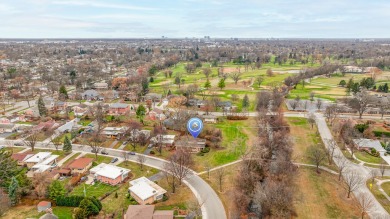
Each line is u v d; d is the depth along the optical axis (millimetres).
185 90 185250
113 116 142625
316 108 156375
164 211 69562
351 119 135875
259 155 91812
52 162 98312
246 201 74250
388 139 116562
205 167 95312
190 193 80312
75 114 149875
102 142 114438
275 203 68312
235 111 151500
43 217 65062
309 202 75812
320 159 93312
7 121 135875
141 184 80875
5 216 70438
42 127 127188
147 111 155500
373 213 71250
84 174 90812
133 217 65812
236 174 89500
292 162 93375
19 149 109938
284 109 157000
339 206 74312
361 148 108062
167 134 122188
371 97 158250
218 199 77500
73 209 73188
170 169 86062
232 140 116750
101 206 73250
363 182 85438
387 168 94375
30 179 82938
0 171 81812
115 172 87688
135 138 112625
